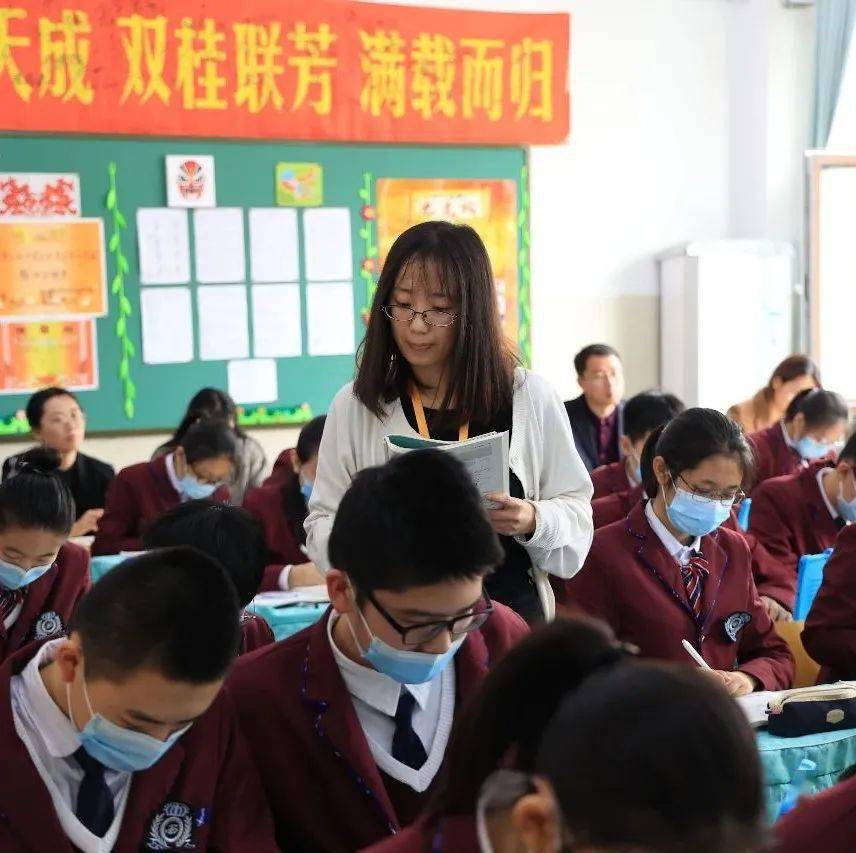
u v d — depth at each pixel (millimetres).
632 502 2973
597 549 2129
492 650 1396
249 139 4594
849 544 2236
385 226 4816
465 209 4922
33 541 1926
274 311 4695
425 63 4797
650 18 5250
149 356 4531
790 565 3111
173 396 4586
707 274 5074
